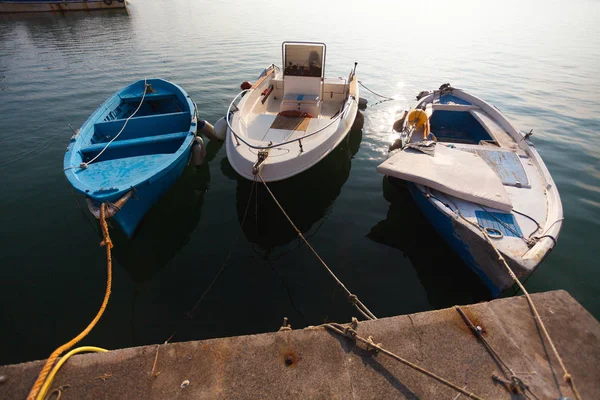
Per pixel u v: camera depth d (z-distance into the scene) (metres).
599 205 6.80
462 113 9.16
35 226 6.18
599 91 13.69
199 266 5.47
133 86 9.52
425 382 2.80
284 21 31.28
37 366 2.78
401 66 17.36
